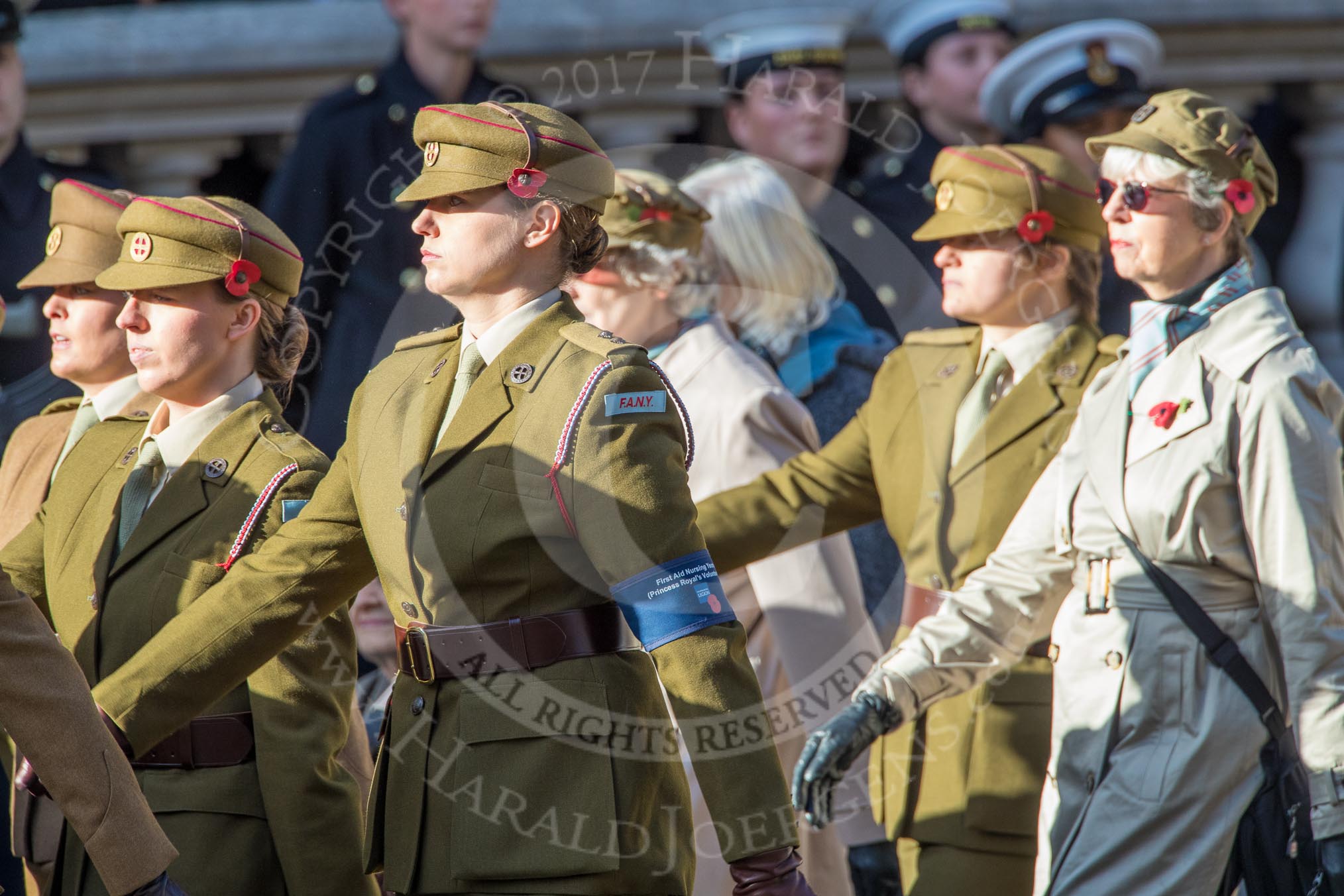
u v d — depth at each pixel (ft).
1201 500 38.04
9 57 62.90
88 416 44.83
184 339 38.17
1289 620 36.73
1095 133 64.18
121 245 43.45
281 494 37.22
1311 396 38.01
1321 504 37.19
